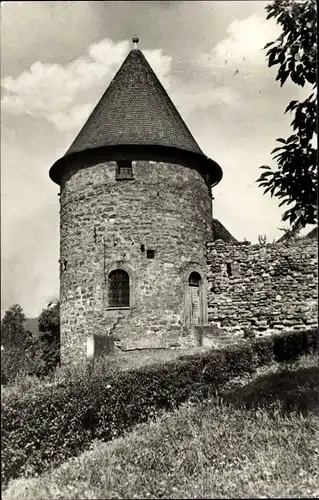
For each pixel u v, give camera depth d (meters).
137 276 19.42
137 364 13.20
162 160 20.23
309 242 21.59
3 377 8.59
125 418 10.03
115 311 19.11
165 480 7.40
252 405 10.46
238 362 14.71
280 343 17.34
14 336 9.04
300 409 10.09
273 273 21.67
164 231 19.94
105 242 19.66
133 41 22.25
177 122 21.42
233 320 21.70
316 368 14.58
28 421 7.92
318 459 7.85
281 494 6.83
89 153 20.05
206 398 12.25
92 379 9.62
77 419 8.97
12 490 7.24
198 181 21.23
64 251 20.66
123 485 7.30
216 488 7.08
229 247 22.05
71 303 19.97
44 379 9.30
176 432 9.35
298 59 8.51
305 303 21.23
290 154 8.61
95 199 19.98
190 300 20.58
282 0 8.70
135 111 20.72
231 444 8.57
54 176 21.66
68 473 7.89
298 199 8.59
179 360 12.34
